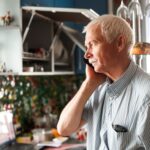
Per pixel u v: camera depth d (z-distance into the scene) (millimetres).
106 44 1325
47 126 3334
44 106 3506
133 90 1306
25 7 2631
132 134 1269
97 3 3521
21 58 2646
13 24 2629
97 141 1448
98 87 1491
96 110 1458
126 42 1333
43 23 2967
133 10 2219
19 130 3006
